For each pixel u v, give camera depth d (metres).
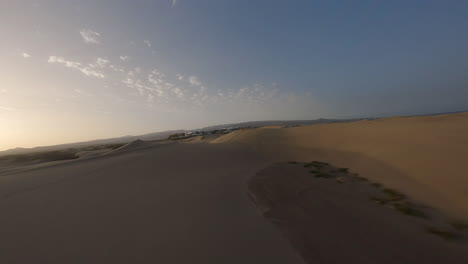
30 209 6.39
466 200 6.20
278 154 18.02
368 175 9.86
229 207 5.89
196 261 3.43
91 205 6.56
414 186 7.88
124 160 17.09
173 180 9.84
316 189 7.78
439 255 3.88
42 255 3.79
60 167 16.33
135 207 6.21
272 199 6.54
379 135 16.73
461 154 9.00
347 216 5.43
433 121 16.20
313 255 3.59
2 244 4.25
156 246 3.94
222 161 15.25
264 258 3.46
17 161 37.78
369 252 3.83
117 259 3.56
